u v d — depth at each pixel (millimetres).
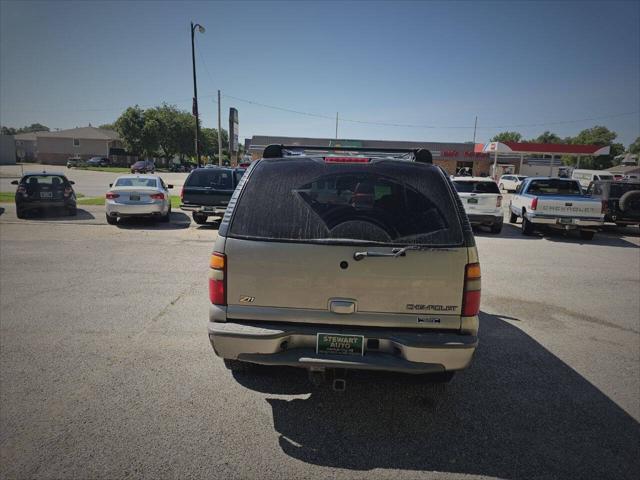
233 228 2824
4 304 5305
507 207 22562
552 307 5770
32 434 2764
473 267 2719
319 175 2910
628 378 3742
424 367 2664
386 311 2729
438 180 2914
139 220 13453
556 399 3365
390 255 2672
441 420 3047
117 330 4520
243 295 2799
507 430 2943
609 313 5547
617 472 2545
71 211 13867
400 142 47062
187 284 6312
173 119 71062
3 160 63188
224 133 98312
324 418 3033
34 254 8203
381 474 2490
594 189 15414
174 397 3244
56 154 74500
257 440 2766
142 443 2705
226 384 3455
